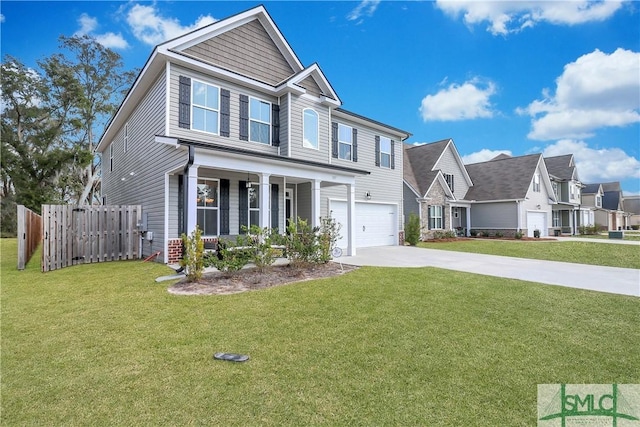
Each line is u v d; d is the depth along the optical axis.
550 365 3.33
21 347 3.71
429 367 3.27
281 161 9.20
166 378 3.04
